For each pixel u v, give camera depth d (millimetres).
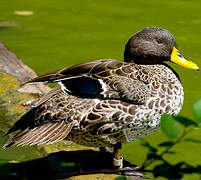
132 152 9844
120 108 8336
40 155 9633
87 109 8297
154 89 8664
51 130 8227
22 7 19641
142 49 9664
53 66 13961
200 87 12641
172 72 9555
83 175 8875
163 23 17703
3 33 16609
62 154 9609
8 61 13672
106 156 9602
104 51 15094
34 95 11852
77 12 19109
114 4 20234
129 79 8547
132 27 17281
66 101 8359
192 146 9969
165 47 9750
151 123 8672
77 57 14633
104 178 8820
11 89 12094
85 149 9867
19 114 10977
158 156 5910
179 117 5688
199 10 19344
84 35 16531
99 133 8516
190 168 5895
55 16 18562
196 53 14891
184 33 16703
